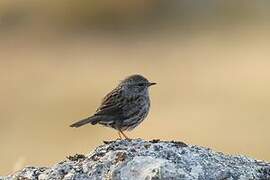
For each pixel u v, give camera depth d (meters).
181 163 9.19
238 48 36.56
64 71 33.72
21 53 38.12
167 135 24.05
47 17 45.59
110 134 23.67
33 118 27.34
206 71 33.16
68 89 30.77
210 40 40.53
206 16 46.56
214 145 23.38
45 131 25.08
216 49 37.62
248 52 35.28
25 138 24.56
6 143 23.94
